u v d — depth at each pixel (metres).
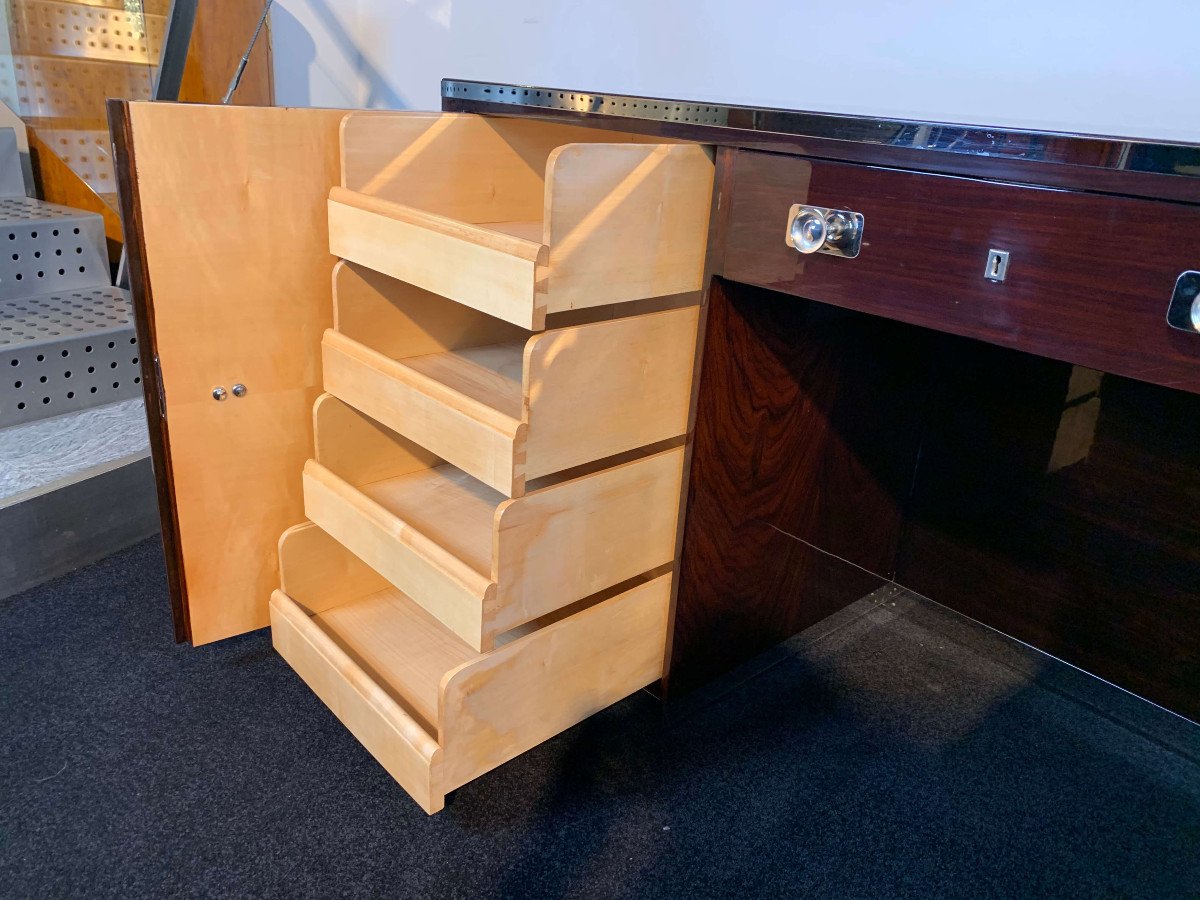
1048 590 1.36
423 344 1.29
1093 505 1.28
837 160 0.86
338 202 1.15
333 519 1.21
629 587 1.21
